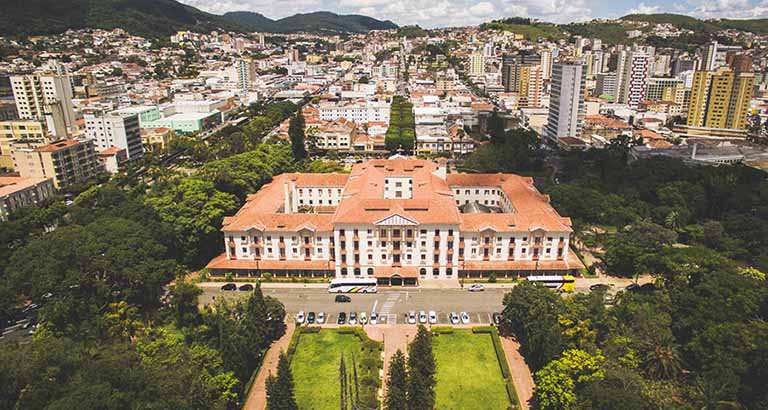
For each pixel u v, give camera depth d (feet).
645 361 352.90
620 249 527.81
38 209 636.48
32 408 266.16
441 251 513.45
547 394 326.44
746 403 323.98
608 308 425.69
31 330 430.20
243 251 536.83
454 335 430.20
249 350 376.27
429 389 333.21
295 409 321.93
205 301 483.51
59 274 412.57
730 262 469.98
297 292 501.56
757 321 361.10
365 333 426.10
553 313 393.09
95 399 262.06
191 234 559.38
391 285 513.45
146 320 443.32
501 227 516.73
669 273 470.39
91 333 380.99
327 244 528.22
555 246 522.06
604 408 295.48
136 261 456.04
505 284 513.86
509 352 409.28
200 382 317.63
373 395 351.67
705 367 344.69
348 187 613.93
